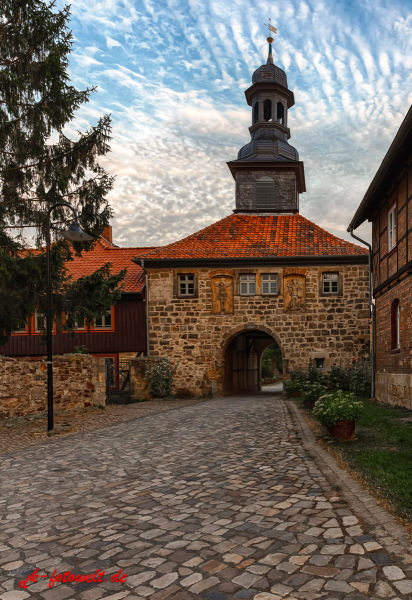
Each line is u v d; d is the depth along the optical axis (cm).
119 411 1550
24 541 464
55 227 1522
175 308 2244
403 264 1320
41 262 1446
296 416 1259
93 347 2308
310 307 2184
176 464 762
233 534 445
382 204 1584
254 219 2553
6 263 1312
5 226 1438
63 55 1459
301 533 433
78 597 347
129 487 638
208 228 2469
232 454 816
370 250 1795
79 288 1577
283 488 587
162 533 461
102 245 2702
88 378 1599
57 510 556
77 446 962
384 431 939
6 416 1316
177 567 383
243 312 2217
